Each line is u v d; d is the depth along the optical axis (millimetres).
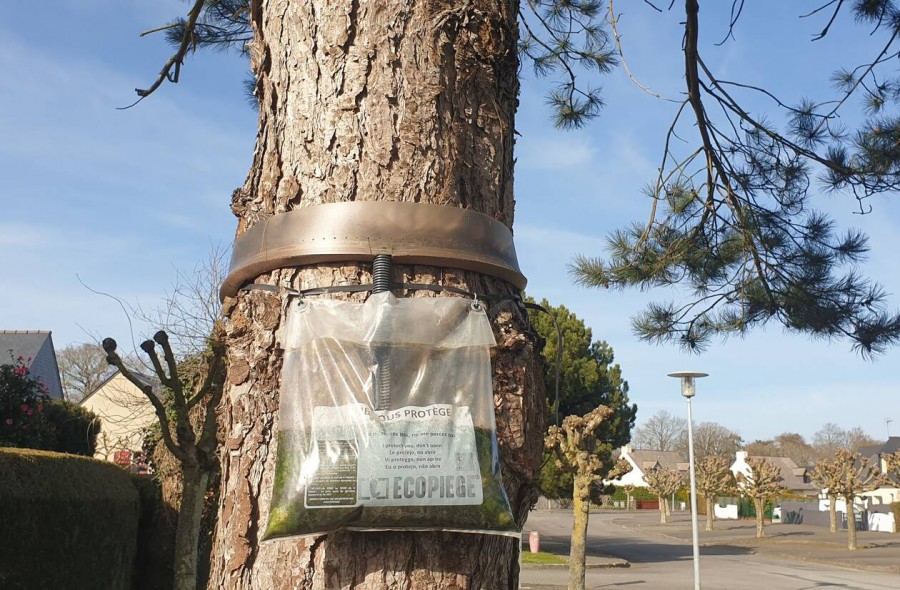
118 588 8305
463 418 1716
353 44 2051
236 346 1980
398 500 1623
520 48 5465
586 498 13508
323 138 2012
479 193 2074
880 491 55875
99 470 8086
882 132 5031
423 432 1674
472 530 1659
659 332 5992
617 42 3818
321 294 1859
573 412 26938
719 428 83812
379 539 1728
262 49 2227
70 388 36281
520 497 1953
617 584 18688
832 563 24828
